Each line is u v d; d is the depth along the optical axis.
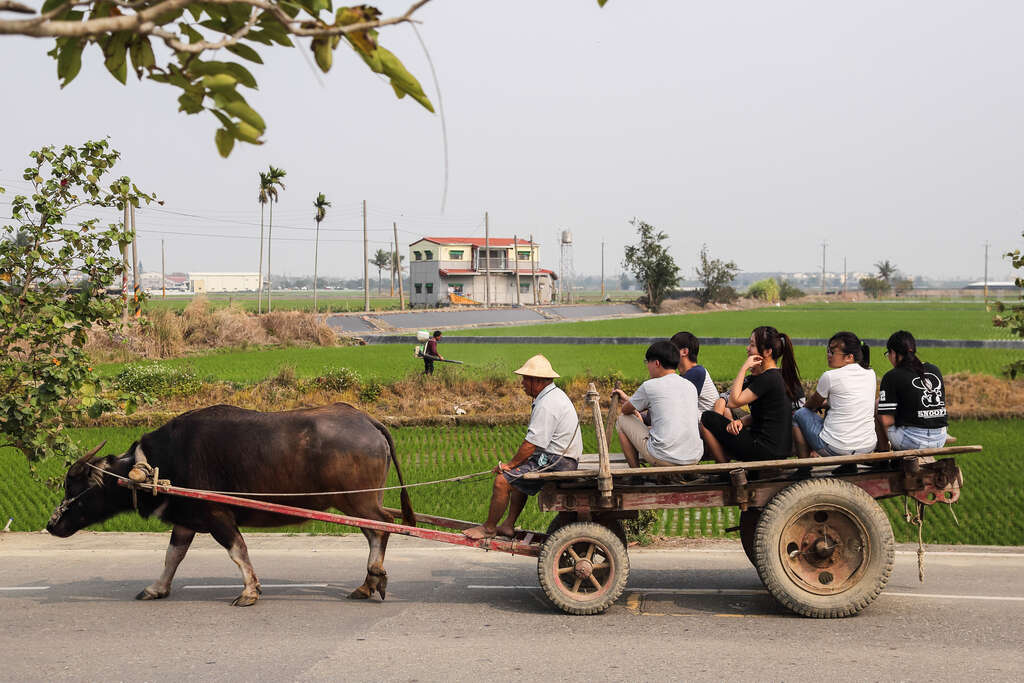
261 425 8.40
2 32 2.00
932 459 7.83
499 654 6.78
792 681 6.08
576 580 7.94
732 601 8.38
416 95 2.52
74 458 11.65
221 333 43.28
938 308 105.12
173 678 6.29
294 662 6.63
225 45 2.41
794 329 58.69
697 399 8.24
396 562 10.51
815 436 8.22
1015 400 22.84
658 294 96.81
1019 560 10.04
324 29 2.38
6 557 10.88
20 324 10.85
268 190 68.00
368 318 62.75
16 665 6.61
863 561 7.60
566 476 7.71
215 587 9.28
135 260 43.47
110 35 2.53
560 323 71.88
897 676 6.15
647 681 6.12
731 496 7.87
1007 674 6.18
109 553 11.12
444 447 19.19
